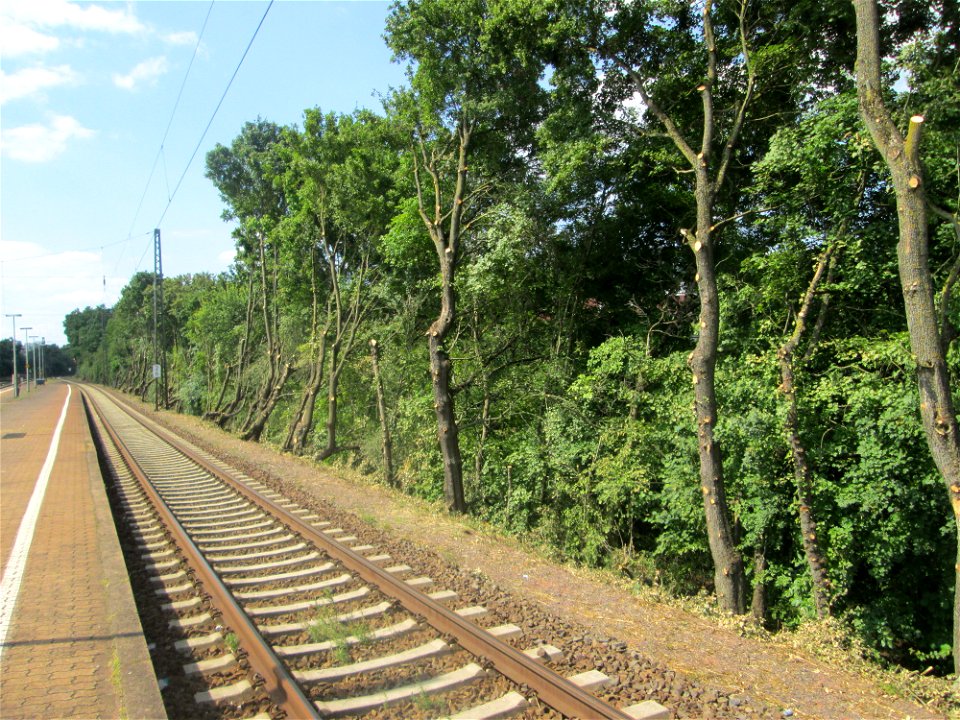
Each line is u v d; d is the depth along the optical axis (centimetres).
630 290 1741
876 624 1077
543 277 1709
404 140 1602
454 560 939
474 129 1492
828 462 1116
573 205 1598
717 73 1212
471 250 1798
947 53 1012
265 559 927
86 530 1026
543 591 837
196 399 5197
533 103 1444
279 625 675
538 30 1216
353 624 671
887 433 995
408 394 2209
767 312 1227
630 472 1352
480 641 601
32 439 2402
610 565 1404
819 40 1116
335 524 1131
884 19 1071
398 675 566
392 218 2011
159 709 487
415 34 1377
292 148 2184
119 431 3017
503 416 1833
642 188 1574
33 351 9881
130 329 8456
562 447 1539
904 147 709
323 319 2844
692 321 1485
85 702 503
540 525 1575
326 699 521
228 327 4494
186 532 1029
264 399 3256
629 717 470
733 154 1316
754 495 1169
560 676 532
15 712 485
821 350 1168
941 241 1014
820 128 989
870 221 1093
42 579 789
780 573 1198
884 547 1037
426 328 2164
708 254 1059
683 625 737
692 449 1262
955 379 935
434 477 1923
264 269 3148
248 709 512
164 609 718
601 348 1458
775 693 570
